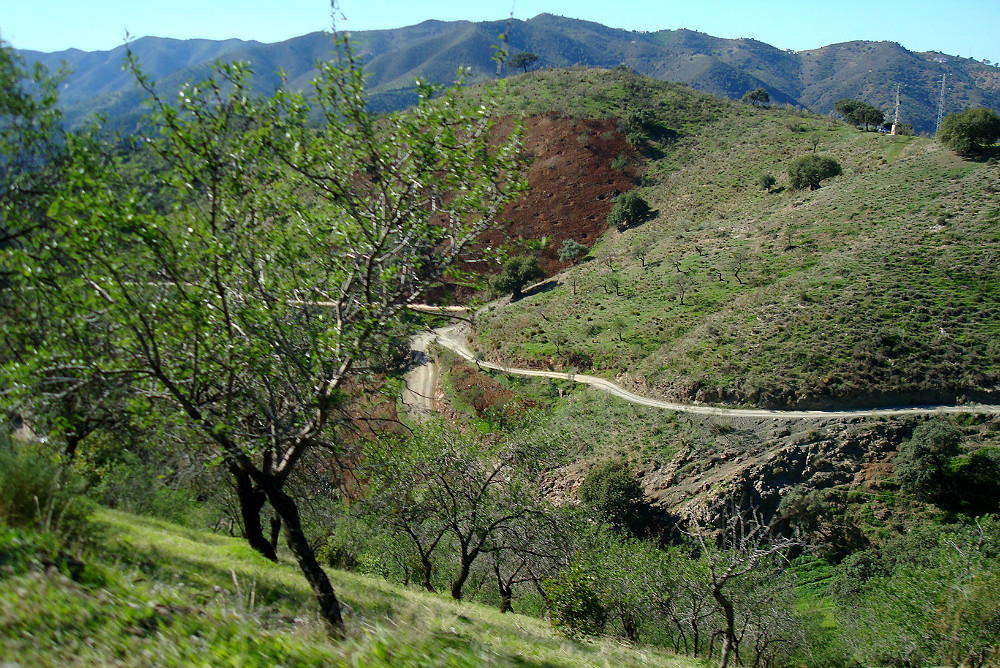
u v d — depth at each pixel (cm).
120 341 903
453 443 2025
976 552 2164
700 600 2320
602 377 5541
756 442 4156
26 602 442
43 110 1148
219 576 959
